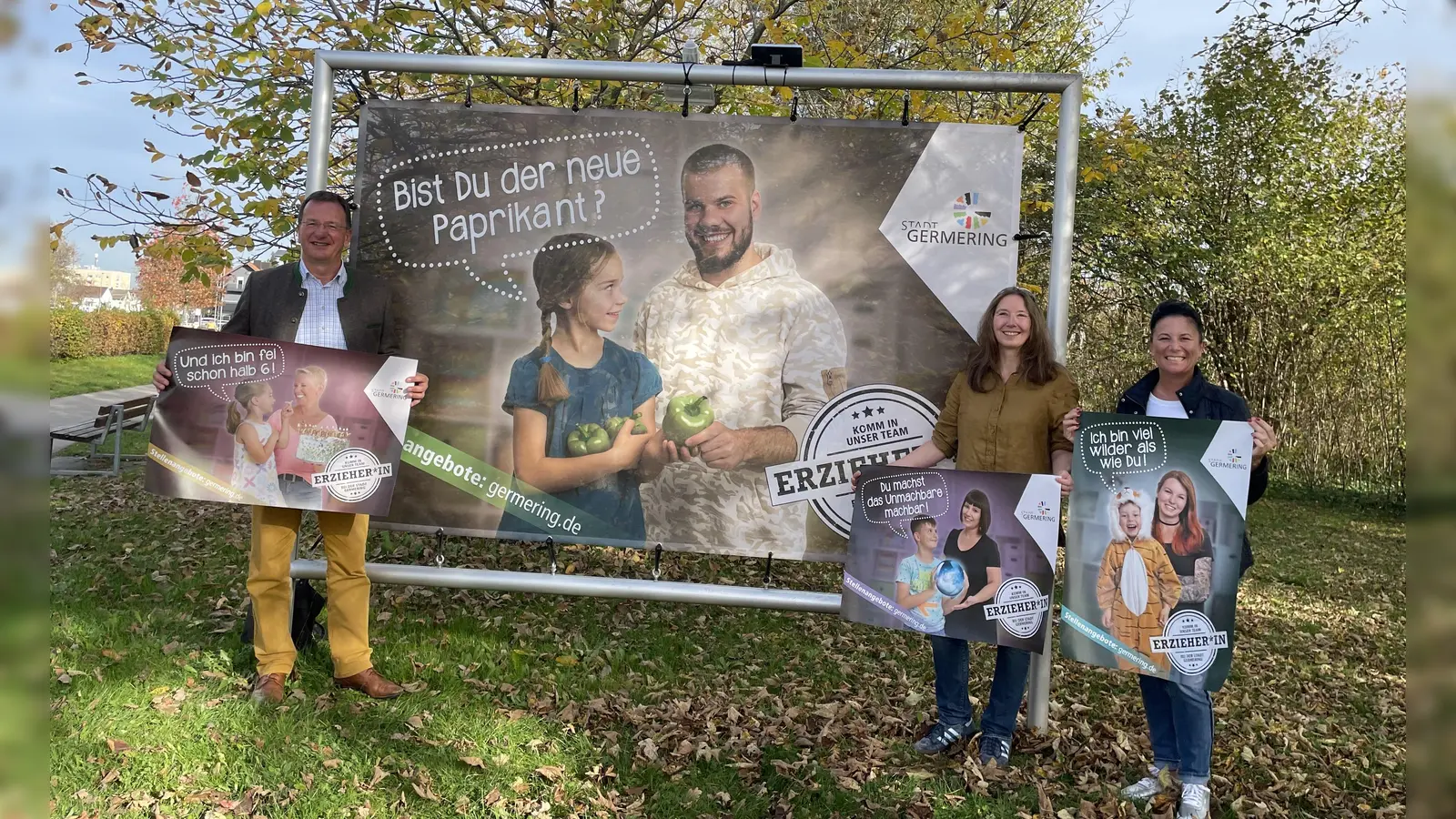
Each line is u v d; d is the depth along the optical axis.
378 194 4.71
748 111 8.60
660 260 4.67
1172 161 17.47
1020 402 3.81
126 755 3.36
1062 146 4.38
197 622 4.93
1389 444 16.58
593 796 3.39
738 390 4.64
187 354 3.81
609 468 4.66
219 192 7.20
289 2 7.27
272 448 3.85
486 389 4.70
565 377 4.69
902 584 3.86
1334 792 4.00
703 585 4.51
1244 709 5.20
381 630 5.11
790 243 4.63
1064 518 9.52
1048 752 4.10
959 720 3.97
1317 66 16.56
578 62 4.56
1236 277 16.89
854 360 4.61
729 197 4.64
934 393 4.60
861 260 4.61
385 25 7.33
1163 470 3.49
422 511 4.70
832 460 4.62
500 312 4.70
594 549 7.84
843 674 5.12
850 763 3.79
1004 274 4.57
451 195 4.71
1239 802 3.68
